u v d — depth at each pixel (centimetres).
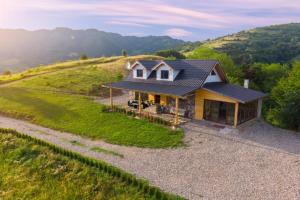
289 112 2634
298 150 2098
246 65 5041
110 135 2478
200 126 2625
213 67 2969
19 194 1750
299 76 3703
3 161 2105
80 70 5834
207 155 2006
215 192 1522
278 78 4678
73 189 1708
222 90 2762
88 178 1764
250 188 1557
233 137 2355
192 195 1492
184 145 2195
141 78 3425
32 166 1977
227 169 1794
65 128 2739
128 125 2656
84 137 2509
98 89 4531
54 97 3888
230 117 2678
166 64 3064
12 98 3919
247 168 1800
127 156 2041
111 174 1756
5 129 2583
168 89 2808
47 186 1775
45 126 2862
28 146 2242
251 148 2125
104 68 6075
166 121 2612
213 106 2759
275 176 1689
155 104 3300
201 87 2752
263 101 3778
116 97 4209
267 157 1964
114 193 1611
